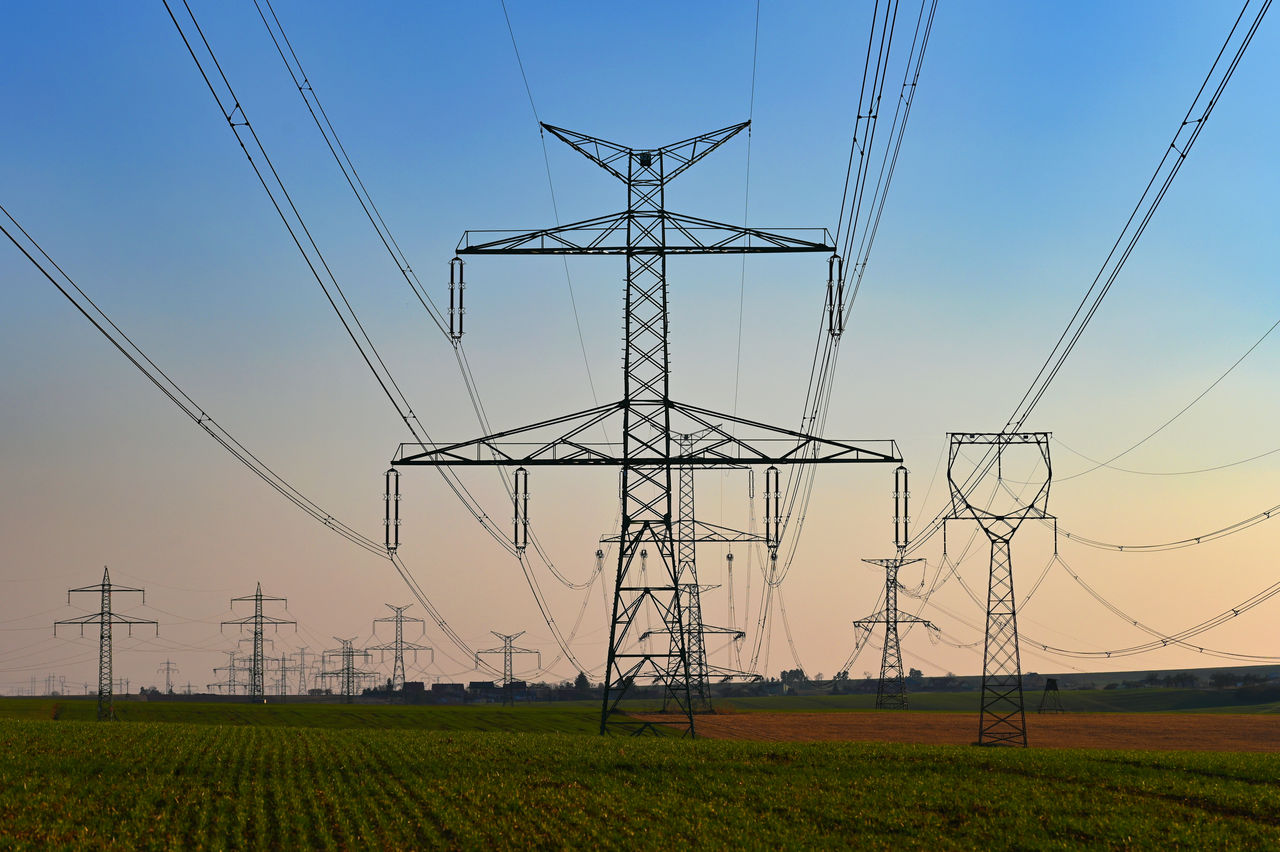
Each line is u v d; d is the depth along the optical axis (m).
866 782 45.75
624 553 55.56
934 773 48.62
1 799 38.62
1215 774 48.47
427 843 33.91
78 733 60.72
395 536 48.31
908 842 34.72
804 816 38.75
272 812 38.38
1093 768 49.78
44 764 46.72
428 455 48.53
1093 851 34.00
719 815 38.47
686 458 50.72
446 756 53.03
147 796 40.06
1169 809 40.09
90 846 32.25
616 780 46.19
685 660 59.12
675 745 57.72
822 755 53.72
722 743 59.03
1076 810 39.81
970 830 36.56
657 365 51.69
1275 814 39.53
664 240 51.31
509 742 59.91
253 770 48.12
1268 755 56.72
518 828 36.00
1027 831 36.53
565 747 56.91
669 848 32.97
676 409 51.28
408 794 42.66
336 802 39.78
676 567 55.34
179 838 33.72
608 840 33.97
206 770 47.53
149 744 56.31
